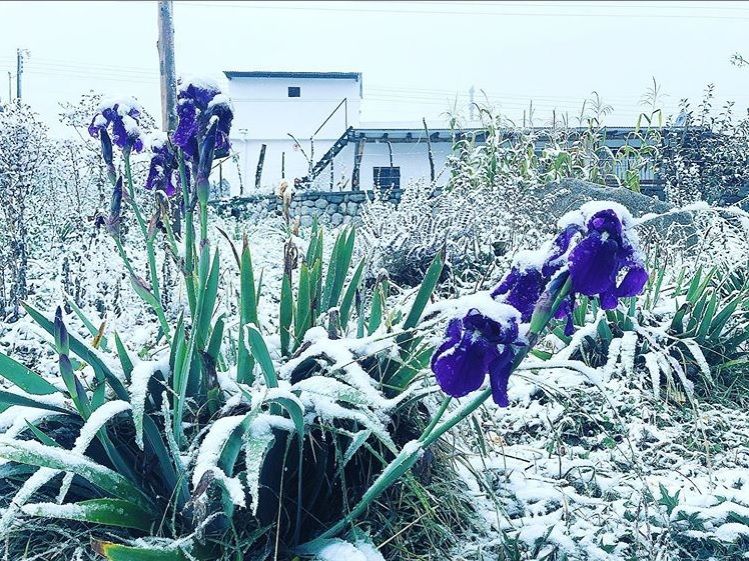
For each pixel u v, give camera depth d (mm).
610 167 4227
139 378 907
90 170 3096
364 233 2521
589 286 692
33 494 963
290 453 940
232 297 1679
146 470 951
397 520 974
